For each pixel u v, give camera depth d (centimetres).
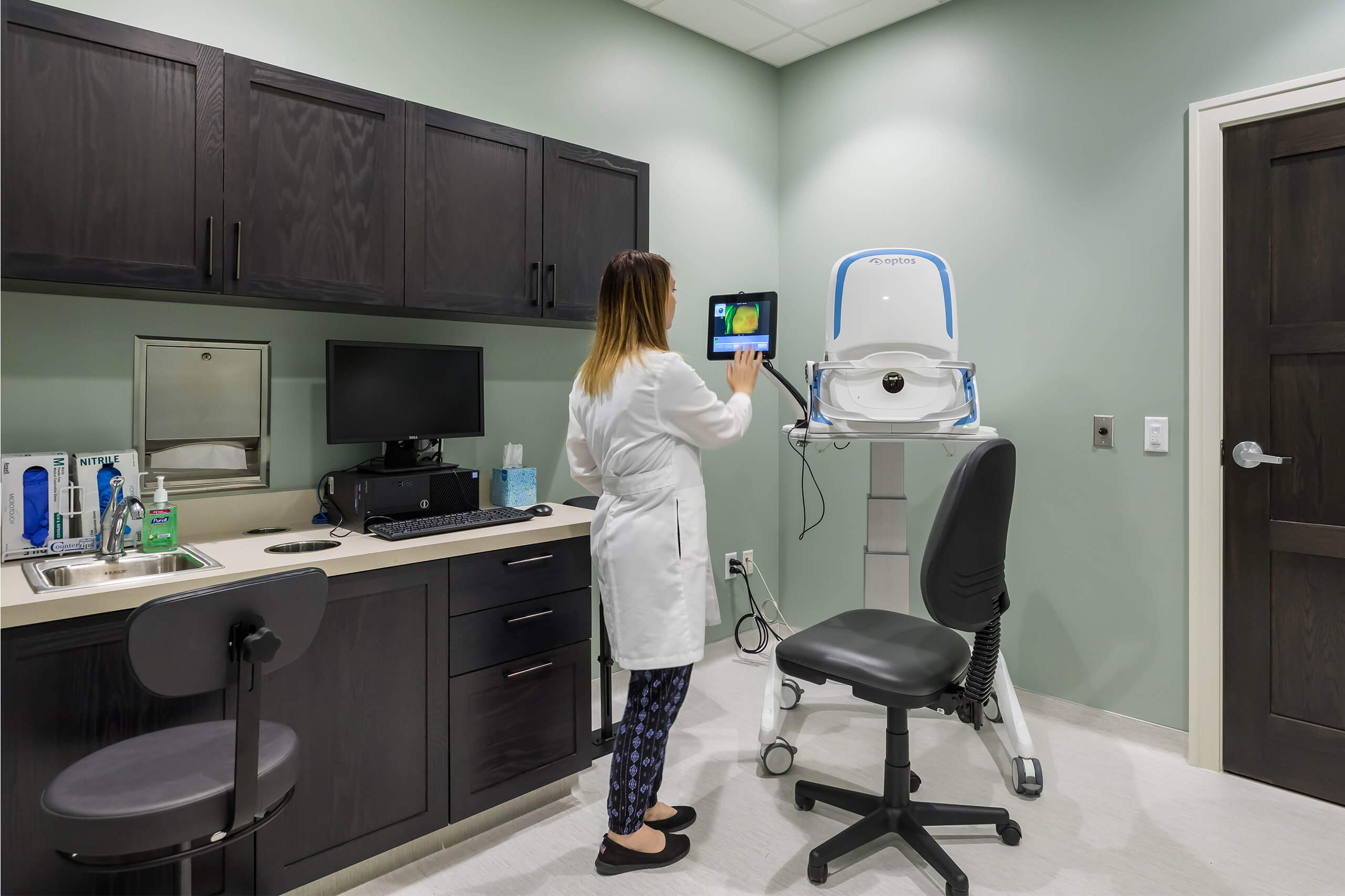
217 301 191
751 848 187
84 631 134
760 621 347
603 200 248
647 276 178
